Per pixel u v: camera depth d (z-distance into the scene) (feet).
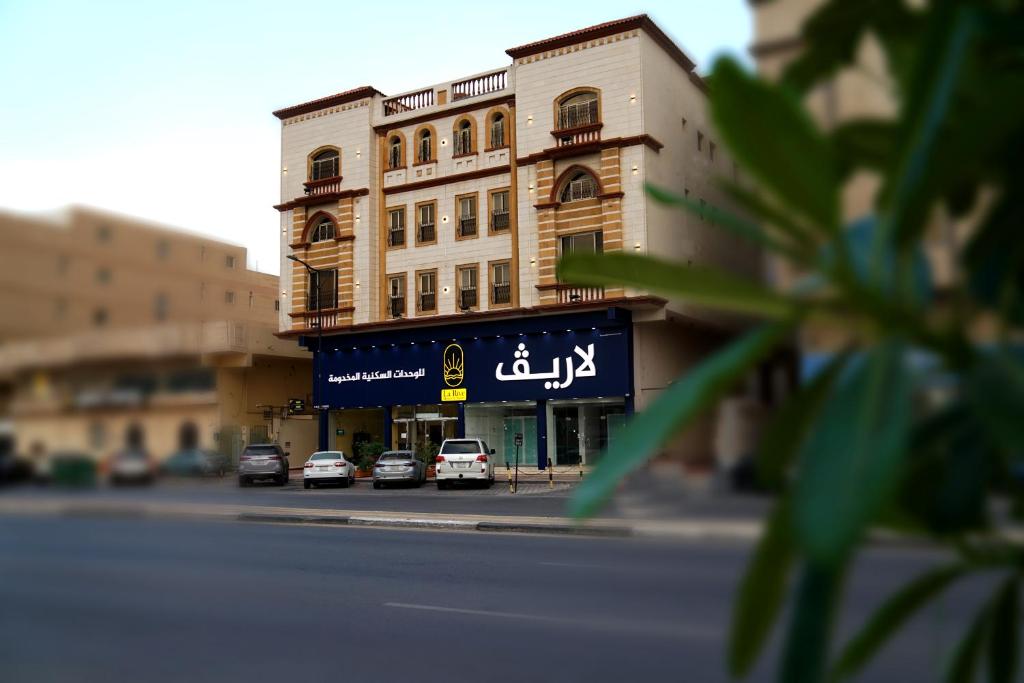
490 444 85.92
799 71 1.81
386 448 90.43
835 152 1.73
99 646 14.24
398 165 92.02
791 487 1.37
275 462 69.82
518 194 82.07
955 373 1.55
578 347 77.92
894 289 1.47
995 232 1.68
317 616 18.30
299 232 95.76
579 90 77.92
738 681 1.56
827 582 1.43
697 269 1.46
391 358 89.81
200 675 13.28
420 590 22.61
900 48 1.84
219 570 21.70
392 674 12.96
